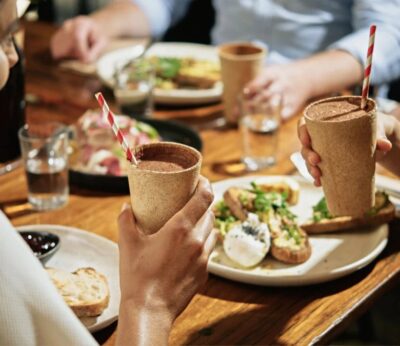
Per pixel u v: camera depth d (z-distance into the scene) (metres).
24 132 1.48
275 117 1.66
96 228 1.41
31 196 1.47
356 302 1.23
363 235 1.36
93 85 2.01
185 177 1.04
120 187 1.52
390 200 1.44
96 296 1.18
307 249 1.29
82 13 3.51
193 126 1.82
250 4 2.38
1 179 1.57
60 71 2.10
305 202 1.46
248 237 1.28
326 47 2.36
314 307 1.22
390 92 2.44
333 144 1.15
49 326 0.95
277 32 2.37
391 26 2.15
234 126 1.83
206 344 1.14
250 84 1.78
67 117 1.81
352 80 2.02
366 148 1.16
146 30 2.53
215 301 1.23
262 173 1.60
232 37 2.43
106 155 1.58
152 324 1.02
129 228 1.06
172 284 1.04
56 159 1.47
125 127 1.63
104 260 1.30
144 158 1.09
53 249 1.29
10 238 0.95
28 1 1.20
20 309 0.94
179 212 1.04
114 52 2.18
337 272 1.24
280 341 1.15
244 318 1.20
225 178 1.58
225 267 1.25
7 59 1.01
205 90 1.96
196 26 2.97
